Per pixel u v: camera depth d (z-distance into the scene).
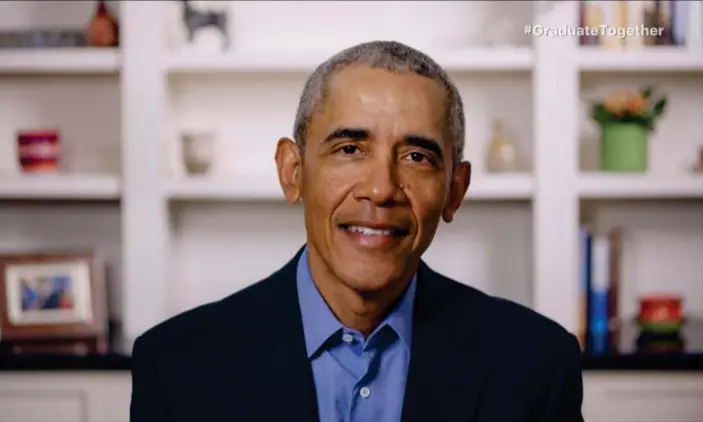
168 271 2.54
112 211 2.72
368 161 1.00
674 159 2.71
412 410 1.08
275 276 1.19
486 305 1.21
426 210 1.02
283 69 2.46
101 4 2.51
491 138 2.70
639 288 2.74
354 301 1.06
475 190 2.45
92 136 2.72
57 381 2.24
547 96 2.42
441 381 1.11
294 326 1.12
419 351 1.12
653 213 2.73
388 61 1.02
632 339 2.40
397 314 1.11
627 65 2.42
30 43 2.51
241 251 2.74
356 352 1.11
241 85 2.71
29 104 2.71
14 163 2.71
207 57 2.45
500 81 2.69
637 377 2.24
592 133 2.70
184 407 1.09
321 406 1.09
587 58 2.42
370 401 1.10
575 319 2.45
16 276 2.54
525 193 2.44
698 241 2.73
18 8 2.69
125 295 2.47
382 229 1.01
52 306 2.53
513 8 2.67
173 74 2.62
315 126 1.03
